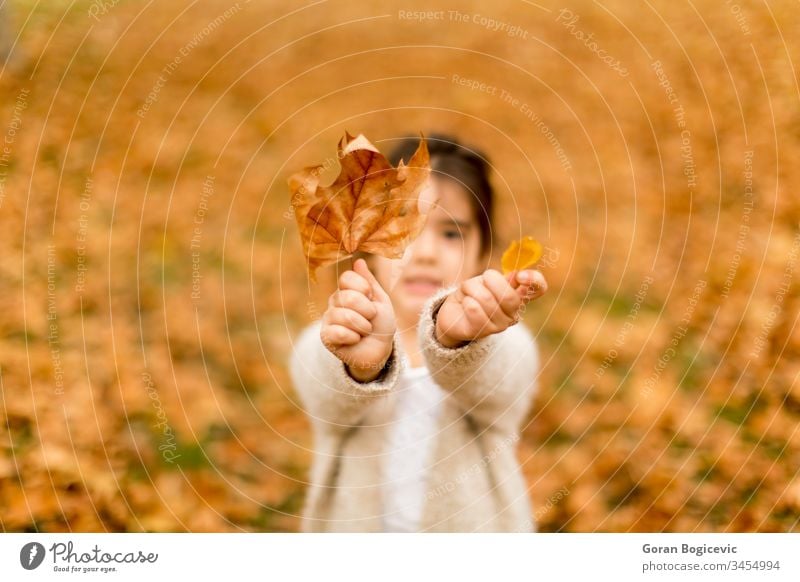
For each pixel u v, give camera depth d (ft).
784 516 7.72
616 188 14.21
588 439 8.68
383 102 18.85
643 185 14.16
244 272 12.07
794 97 15.80
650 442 8.55
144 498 7.94
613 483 8.14
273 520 7.86
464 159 7.22
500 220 13.34
